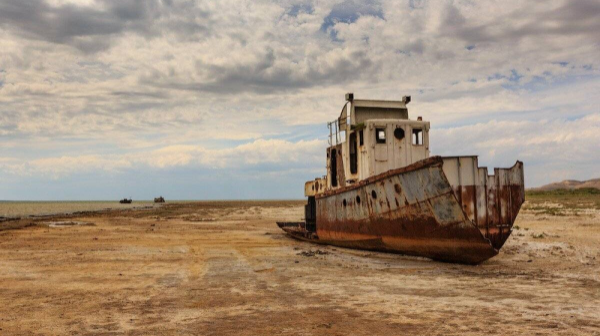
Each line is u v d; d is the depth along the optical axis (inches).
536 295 319.9
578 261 485.4
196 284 380.8
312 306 295.0
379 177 531.2
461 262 476.7
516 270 434.9
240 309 289.4
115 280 403.2
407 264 486.9
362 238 584.4
